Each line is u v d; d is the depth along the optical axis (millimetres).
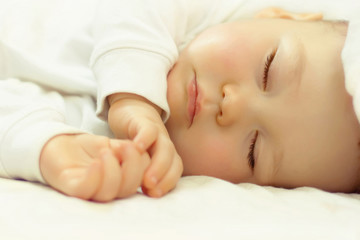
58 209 283
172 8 438
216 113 378
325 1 487
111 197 302
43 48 456
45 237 263
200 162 385
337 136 371
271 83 370
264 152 376
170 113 390
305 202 333
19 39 453
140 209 297
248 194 333
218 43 393
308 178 383
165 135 349
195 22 473
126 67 385
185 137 385
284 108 368
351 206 332
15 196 291
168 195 323
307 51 375
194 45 402
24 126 332
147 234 269
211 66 387
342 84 368
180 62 403
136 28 404
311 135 370
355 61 334
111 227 273
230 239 271
